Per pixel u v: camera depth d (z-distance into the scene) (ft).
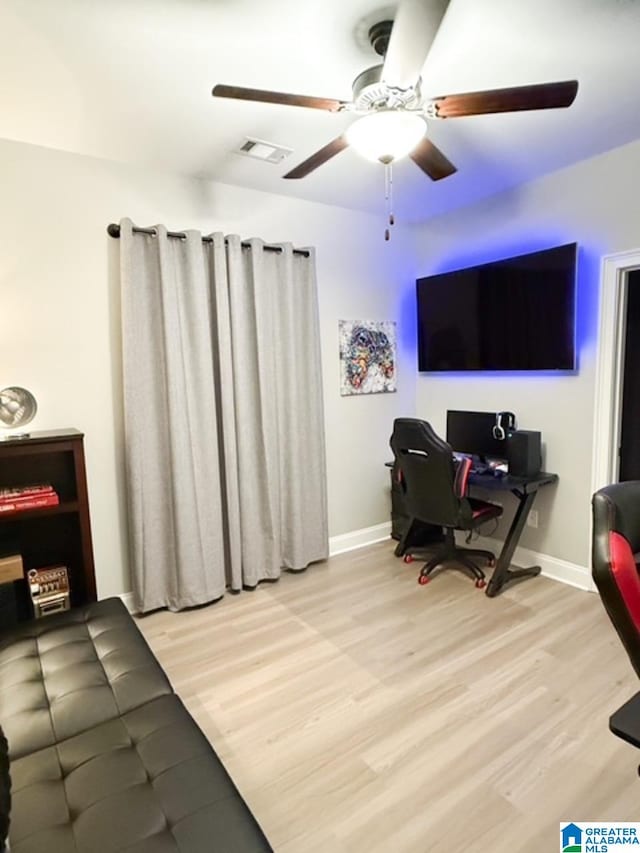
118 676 5.44
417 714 6.54
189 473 9.28
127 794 3.82
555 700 6.70
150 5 4.91
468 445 11.84
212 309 9.75
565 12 5.13
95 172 8.71
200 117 7.28
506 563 10.05
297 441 10.87
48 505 7.74
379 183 10.16
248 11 5.01
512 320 10.79
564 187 9.72
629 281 9.70
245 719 6.55
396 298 13.10
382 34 5.35
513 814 5.03
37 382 8.45
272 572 10.69
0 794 2.94
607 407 9.47
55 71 6.05
